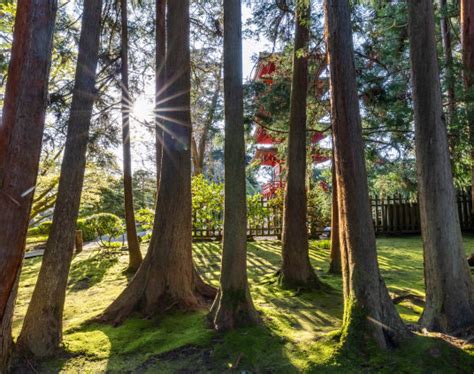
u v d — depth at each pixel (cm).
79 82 308
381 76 598
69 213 295
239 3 339
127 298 363
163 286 367
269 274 571
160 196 386
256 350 268
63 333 315
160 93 431
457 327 283
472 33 601
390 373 231
